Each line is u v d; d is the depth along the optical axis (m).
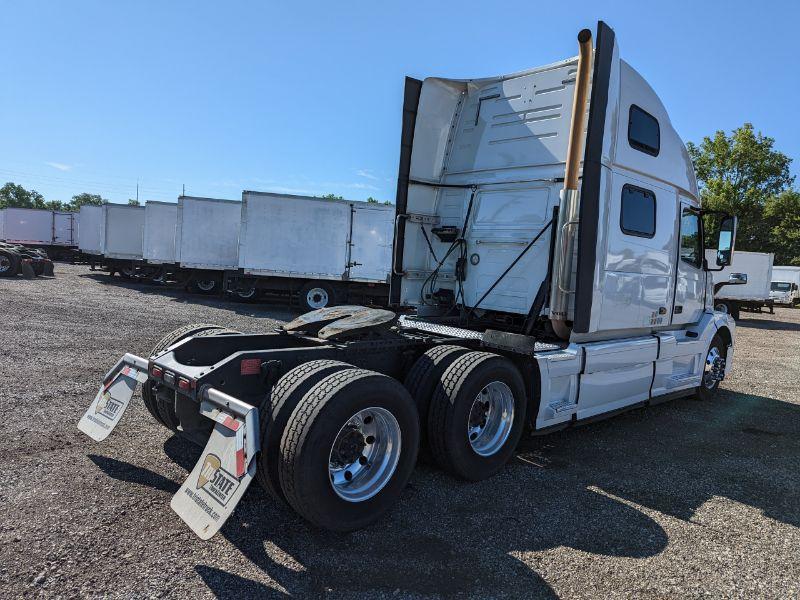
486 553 3.01
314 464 2.87
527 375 4.47
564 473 4.32
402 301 5.96
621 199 5.05
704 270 6.85
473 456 3.96
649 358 5.68
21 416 4.68
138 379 3.78
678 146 6.09
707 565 3.01
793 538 3.38
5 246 22.58
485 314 5.86
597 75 4.28
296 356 3.69
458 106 6.04
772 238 40.78
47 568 2.57
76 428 4.48
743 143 39.06
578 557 3.02
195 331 4.56
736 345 14.12
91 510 3.16
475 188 5.86
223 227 18.44
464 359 4.01
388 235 16.47
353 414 3.05
